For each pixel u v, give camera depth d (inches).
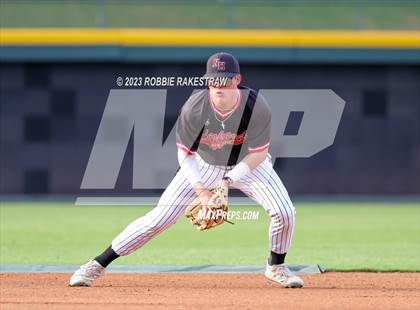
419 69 2160.4
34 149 2133.4
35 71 2128.4
